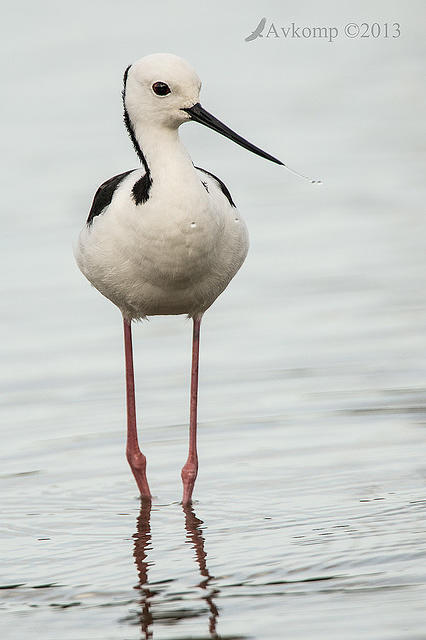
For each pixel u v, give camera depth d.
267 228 16.88
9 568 8.07
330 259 15.55
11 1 30.38
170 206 8.42
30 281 15.00
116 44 27.58
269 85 25.77
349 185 18.83
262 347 12.68
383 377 11.65
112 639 6.95
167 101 8.57
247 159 20.41
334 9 31.89
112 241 8.82
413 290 14.26
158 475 9.95
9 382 12.01
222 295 14.42
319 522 8.61
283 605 7.24
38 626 7.15
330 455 9.96
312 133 22.00
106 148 20.75
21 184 18.92
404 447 10.02
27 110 23.23
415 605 7.10
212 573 7.83
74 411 11.25
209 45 28.30
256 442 10.36
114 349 12.91
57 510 9.23
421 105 23.69
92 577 7.88
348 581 7.51
